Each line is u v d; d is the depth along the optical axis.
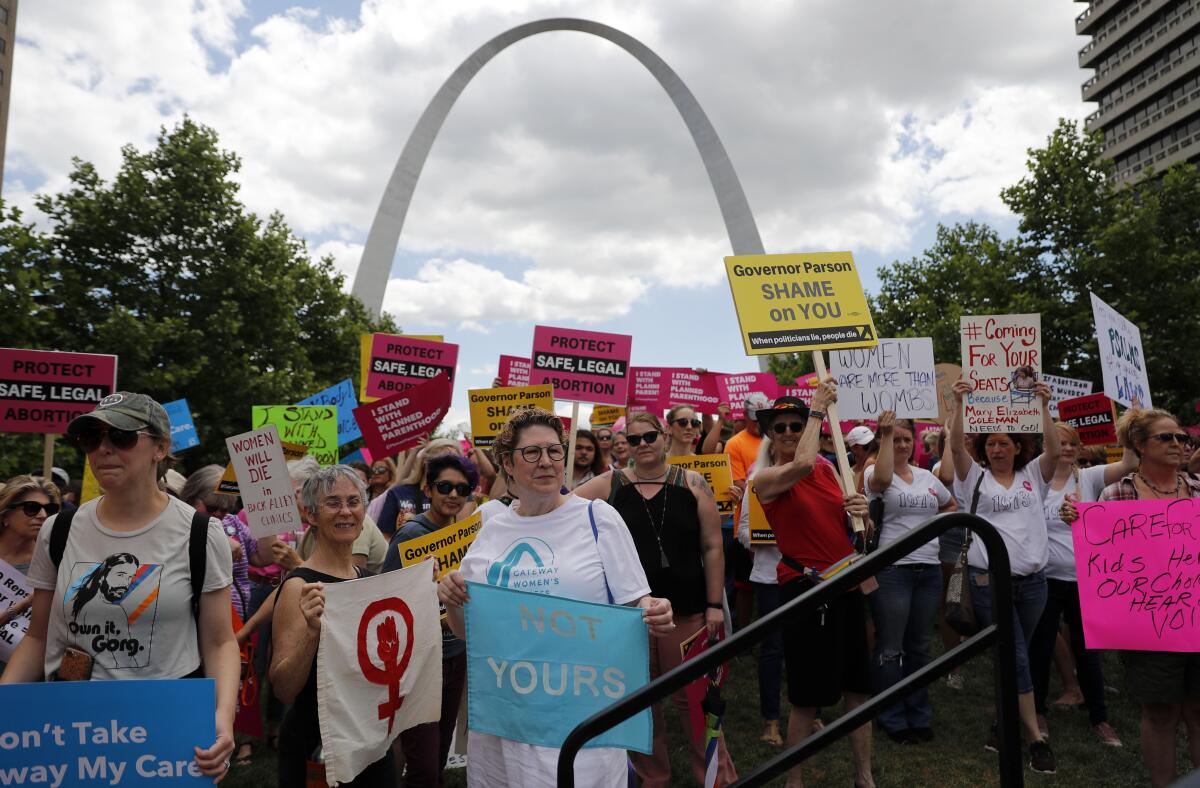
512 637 3.12
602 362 7.92
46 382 6.80
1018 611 5.34
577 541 3.29
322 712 3.23
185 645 2.95
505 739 3.09
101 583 2.86
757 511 6.11
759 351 5.68
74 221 24.95
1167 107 67.12
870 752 5.19
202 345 25.27
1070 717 6.30
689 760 5.75
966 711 6.61
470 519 4.61
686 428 6.68
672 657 4.65
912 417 7.19
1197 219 25.05
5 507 4.04
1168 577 4.14
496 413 7.61
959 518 2.49
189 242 26.06
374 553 5.69
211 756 2.72
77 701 2.70
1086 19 73.81
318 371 33.84
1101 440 8.20
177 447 9.23
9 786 2.66
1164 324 23.42
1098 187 24.42
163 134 26.34
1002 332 5.87
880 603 5.80
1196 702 4.19
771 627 2.41
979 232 33.66
